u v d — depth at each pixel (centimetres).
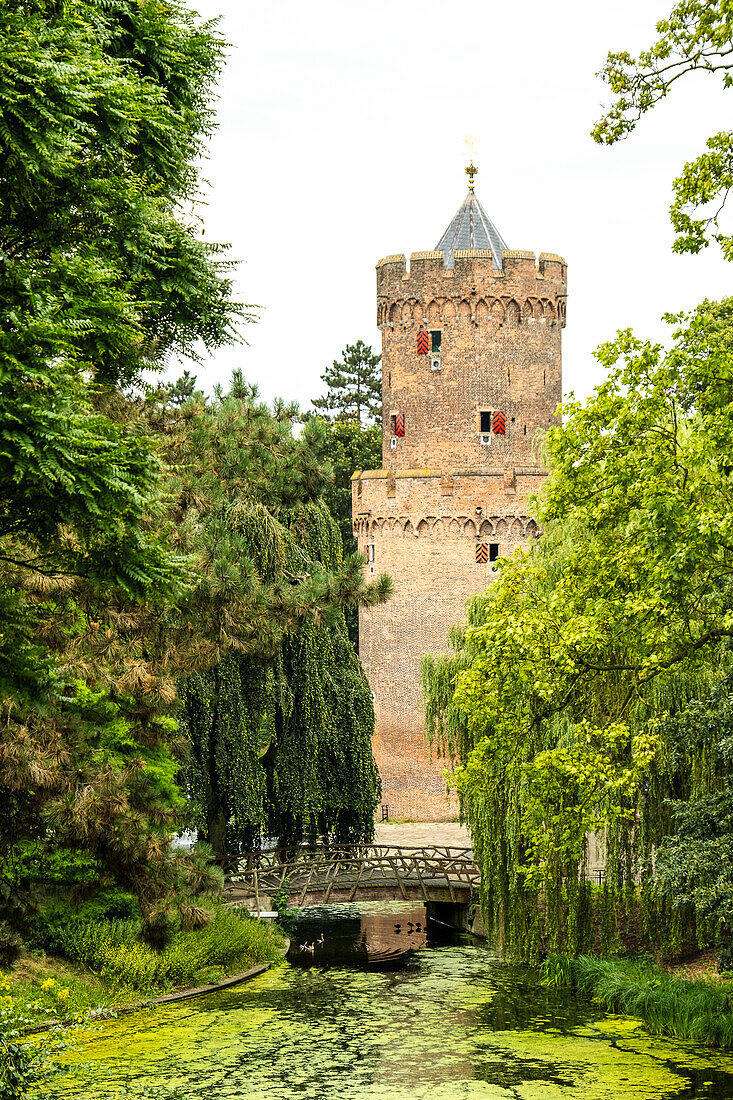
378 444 8981
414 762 6800
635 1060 2573
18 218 1426
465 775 2669
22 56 1201
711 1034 2712
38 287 1320
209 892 3509
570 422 2406
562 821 2522
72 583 2331
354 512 7225
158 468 1375
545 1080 2442
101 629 2911
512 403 7075
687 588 2250
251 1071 2509
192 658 3491
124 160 1519
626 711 3109
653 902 3169
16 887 2639
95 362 1523
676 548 2053
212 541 3794
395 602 6888
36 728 2528
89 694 3052
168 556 1420
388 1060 2589
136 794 2980
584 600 2486
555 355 7238
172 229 1608
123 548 1345
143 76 1648
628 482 2341
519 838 3406
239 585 3600
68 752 2684
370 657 6962
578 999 3122
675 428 2320
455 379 7062
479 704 2614
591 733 2541
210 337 1758
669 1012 2825
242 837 4219
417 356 7094
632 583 2395
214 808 4169
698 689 3084
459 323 7056
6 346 1224
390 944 4022
